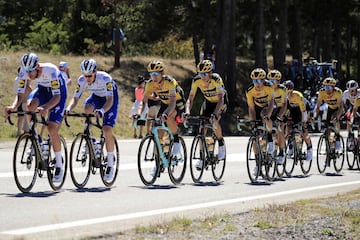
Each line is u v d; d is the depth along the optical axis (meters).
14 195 15.09
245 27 70.69
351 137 24.66
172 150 17.77
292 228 12.12
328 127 23.17
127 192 16.34
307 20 77.75
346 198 16.11
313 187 18.97
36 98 15.77
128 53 69.06
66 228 11.50
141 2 55.38
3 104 37.56
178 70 59.47
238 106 52.78
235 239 10.95
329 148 23.14
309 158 22.33
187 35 64.19
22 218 12.38
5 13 74.12
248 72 67.88
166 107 17.86
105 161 17.02
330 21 74.94
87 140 16.53
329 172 23.70
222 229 11.70
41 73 15.34
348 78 87.81
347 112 24.72
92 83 16.45
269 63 79.38
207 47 55.44
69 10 71.19
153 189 17.11
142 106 17.80
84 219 12.47
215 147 18.92
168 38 72.88
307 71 55.66
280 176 21.22
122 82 49.28
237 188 18.06
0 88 39.53
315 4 71.00
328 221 12.94
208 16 55.59
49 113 15.67
